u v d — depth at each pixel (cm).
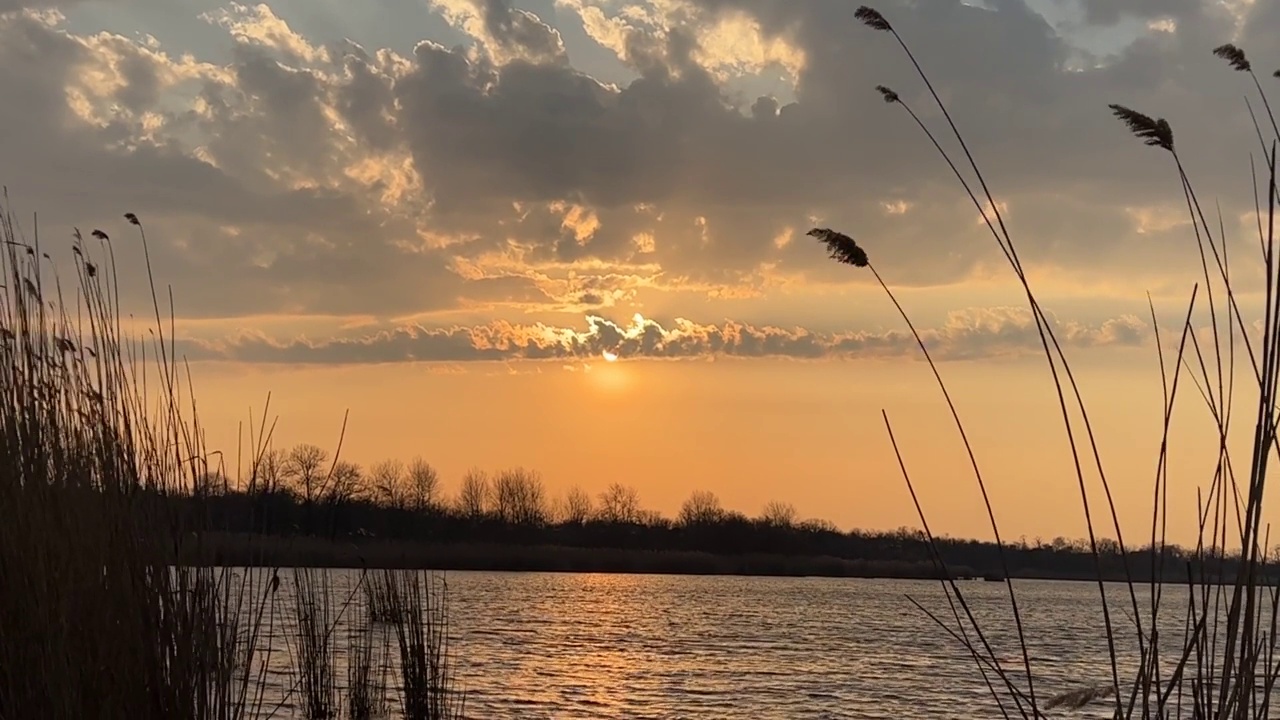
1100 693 406
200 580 609
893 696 2491
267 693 960
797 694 2525
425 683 1179
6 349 596
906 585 10256
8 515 573
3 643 566
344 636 1438
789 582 10556
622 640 3625
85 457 591
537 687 2377
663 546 8812
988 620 4334
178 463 627
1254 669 383
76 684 554
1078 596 7812
